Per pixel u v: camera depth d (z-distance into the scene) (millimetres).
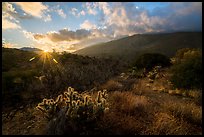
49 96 8500
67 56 21062
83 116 5262
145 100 7902
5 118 6000
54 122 4957
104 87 10992
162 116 6492
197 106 8062
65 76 11492
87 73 13531
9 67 13016
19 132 5062
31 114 6344
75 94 6113
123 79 14570
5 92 7766
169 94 10781
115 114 6234
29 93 8250
